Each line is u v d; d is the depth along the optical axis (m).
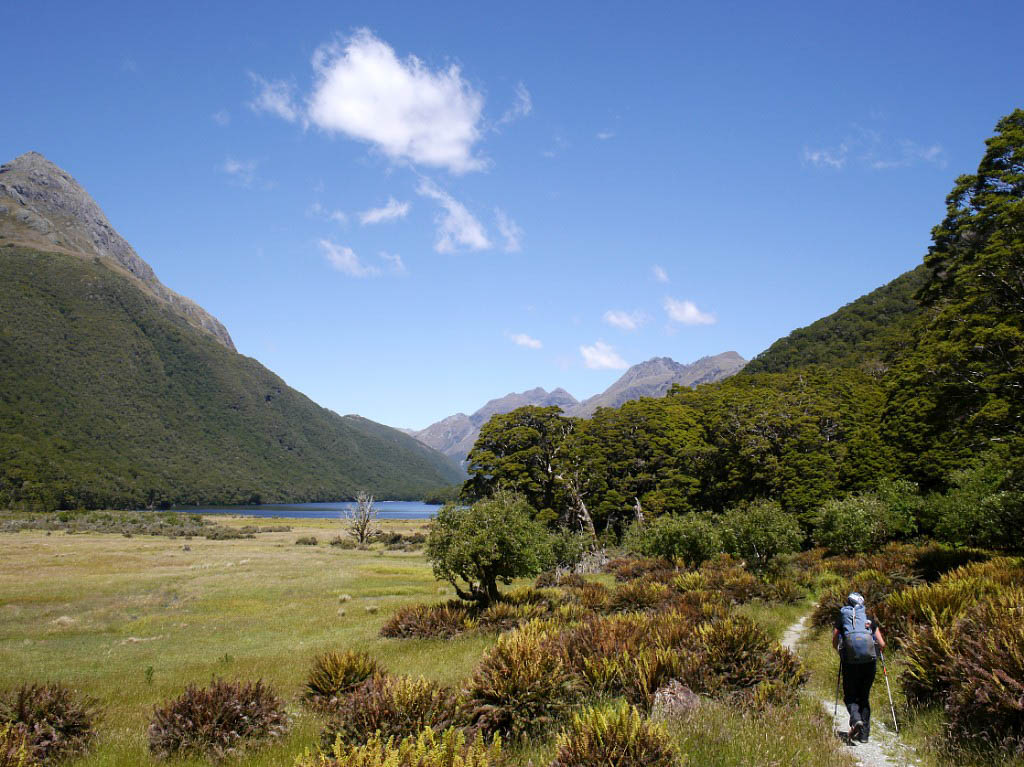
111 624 22.75
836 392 62.16
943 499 27.91
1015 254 22.16
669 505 47.81
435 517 20.31
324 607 25.84
